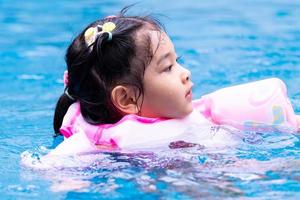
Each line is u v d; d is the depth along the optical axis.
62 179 4.14
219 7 10.57
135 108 4.71
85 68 4.74
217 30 9.17
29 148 4.94
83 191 3.95
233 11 10.28
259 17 9.84
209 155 4.39
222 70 7.38
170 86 4.64
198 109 5.14
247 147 4.59
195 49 8.27
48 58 8.16
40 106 6.31
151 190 3.85
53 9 10.54
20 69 7.73
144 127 4.64
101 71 4.68
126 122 4.64
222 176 4.00
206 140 4.66
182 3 10.84
